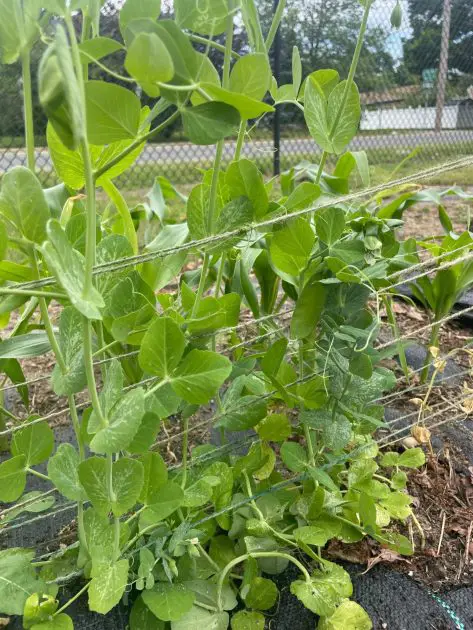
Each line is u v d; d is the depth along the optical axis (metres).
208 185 0.75
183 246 0.68
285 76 3.78
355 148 4.57
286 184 1.40
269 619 0.83
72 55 0.40
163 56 0.43
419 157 4.58
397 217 1.49
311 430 1.01
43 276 0.78
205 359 0.63
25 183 0.58
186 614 0.75
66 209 0.86
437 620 0.84
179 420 1.33
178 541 0.73
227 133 0.51
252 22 0.62
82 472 0.62
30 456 0.74
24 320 0.97
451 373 1.56
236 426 0.86
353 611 0.75
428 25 5.19
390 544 0.86
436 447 1.24
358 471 0.95
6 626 0.79
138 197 3.49
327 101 0.84
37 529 0.99
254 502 0.87
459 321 1.88
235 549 0.87
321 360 0.85
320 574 0.80
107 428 0.56
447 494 1.11
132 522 0.83
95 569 0.66
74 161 0.68
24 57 0.56
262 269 1.24
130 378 1.11
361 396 0.83
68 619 0.68
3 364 0.99
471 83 5.55
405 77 5.14
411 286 1.47
